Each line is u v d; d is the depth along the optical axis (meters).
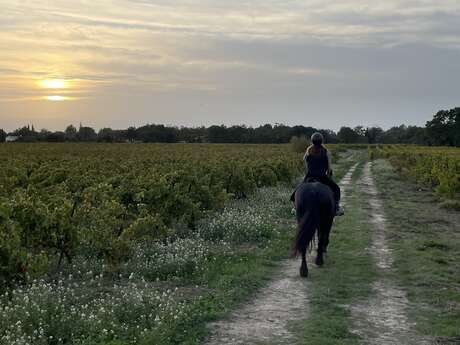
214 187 18.88
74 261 11.48
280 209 20.45
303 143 70.06
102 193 14.23
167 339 7.09
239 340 7.31
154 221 12.52
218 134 151.88
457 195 28.95
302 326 7.93
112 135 143.12
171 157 44.56
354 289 10.11
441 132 133.38
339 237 15.55
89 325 7.29
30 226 10.58
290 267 11.87
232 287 9.92
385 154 76.94
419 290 10.12
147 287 10.00
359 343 7.31
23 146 79.06
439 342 7.45
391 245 14.57
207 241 14.07
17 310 7.48
